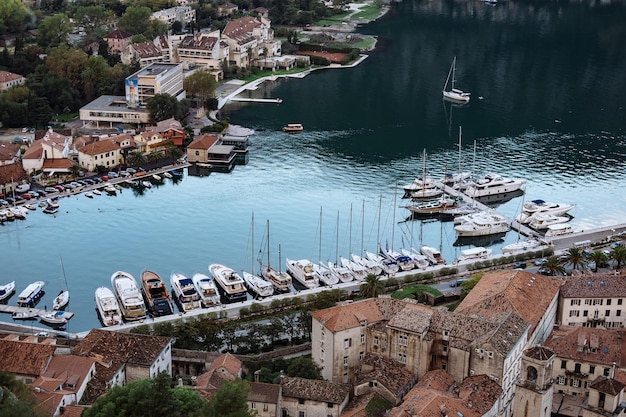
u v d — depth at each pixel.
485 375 198.38
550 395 187.62
